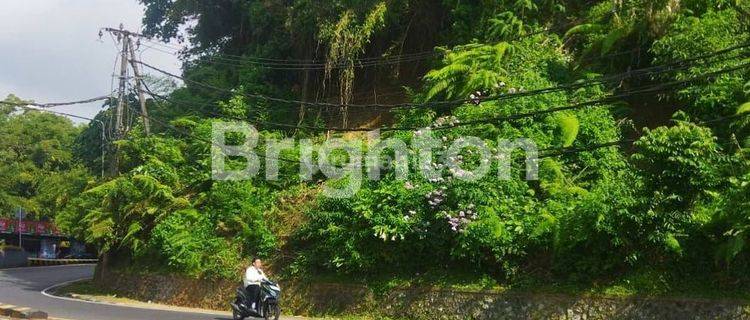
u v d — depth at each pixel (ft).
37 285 90.84
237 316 48.62
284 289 57.52
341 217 54.60
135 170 74.38
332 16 75.31
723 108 50.55
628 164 50.88
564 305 43.16
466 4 73.31
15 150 168.25
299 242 59.88
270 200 66.59
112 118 81.15
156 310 58.39
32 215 159.53
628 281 41.98
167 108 91.61
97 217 74.02
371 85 83.25
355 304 52.44
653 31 56.95
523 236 46.19
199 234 66.64
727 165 40.86
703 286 39.86
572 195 48.29
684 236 40.42
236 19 100.07
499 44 63.05
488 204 48.39
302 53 84.69
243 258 62.69
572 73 62.49
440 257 50.21
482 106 58.08
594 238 43.24
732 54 50.72
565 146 52.85
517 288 45.52
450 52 67.51
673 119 52.80
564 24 66.85
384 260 52.31
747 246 38.86
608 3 63.10
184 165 77.30
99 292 77.20
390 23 77.36
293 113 83.92
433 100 65.72
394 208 51.44
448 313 47.50
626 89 60.54
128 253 78.28
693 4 57.72
